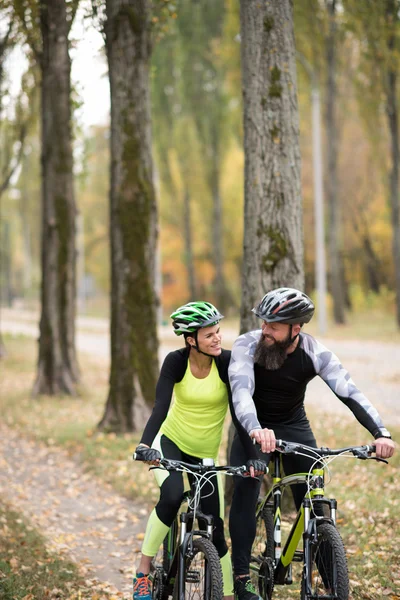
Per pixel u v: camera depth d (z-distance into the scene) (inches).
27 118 911.7
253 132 303.3
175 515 201.0
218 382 197.0
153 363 526.6
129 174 516.7
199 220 2212.1
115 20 502.0
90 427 553.3
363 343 1182.3
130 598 242.5
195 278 2351.1
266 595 197.6
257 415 202.1
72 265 765.9
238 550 196.4
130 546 309.7
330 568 171.5
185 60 1814.7
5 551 274.5
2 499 367.6
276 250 301.0
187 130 1930.4
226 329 1620.3
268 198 301.6
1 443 541.0
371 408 184.5
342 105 1546.5
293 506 304.8
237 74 1553.9
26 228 3031.5
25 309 3152.1
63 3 478.3
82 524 344.8
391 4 828.6
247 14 303.0
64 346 757.9
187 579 185.2
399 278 1416.1
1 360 1091.3
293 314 184.4
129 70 511.2
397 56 1037.2
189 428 201.0
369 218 1943.9
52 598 236.4
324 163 1899.6
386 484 354.3
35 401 715.4
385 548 261.6
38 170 2081.7
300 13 1258.0
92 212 2741.1
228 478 312.2
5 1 475.2
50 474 446.6
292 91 303.3
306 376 193.3
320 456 182.7
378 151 1438.2
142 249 521.3
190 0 1756.9
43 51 695.1
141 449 183.8
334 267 1569.9
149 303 525.7
